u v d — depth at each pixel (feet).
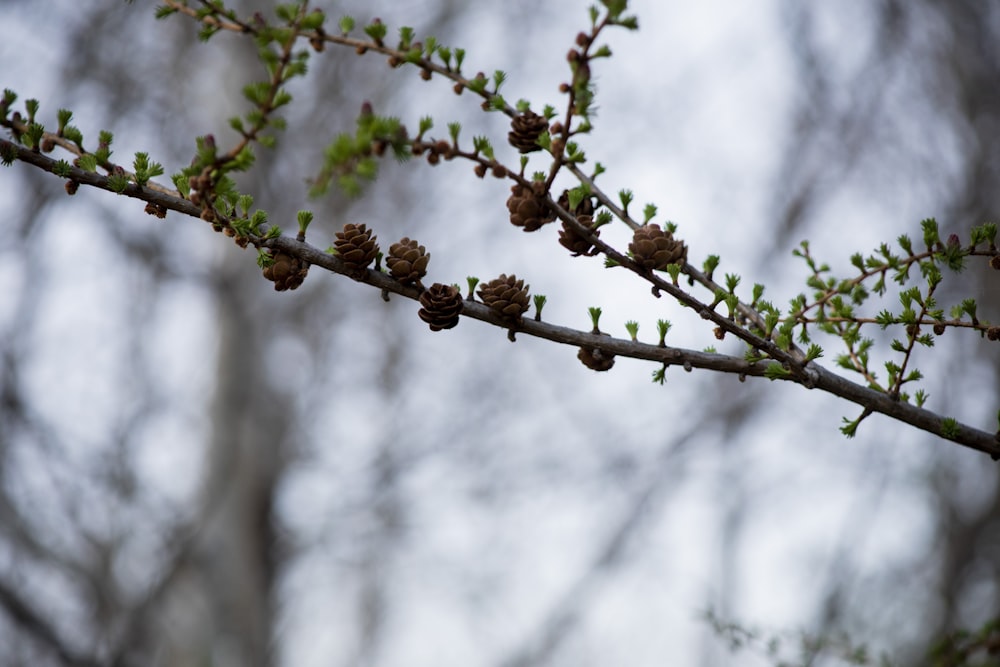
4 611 21.84
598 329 7.42
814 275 8.93
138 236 26.30
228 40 27.14
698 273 7.79
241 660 24.49
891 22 32.94
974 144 31.68
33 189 25.21
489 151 6.84
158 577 24.29
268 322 28.25
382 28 6.91
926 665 11.04
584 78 6.79
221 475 26.12
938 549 28.32
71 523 23.56
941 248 7.74
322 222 29.30
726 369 7.59
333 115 29.76
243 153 6.19
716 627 11.88
